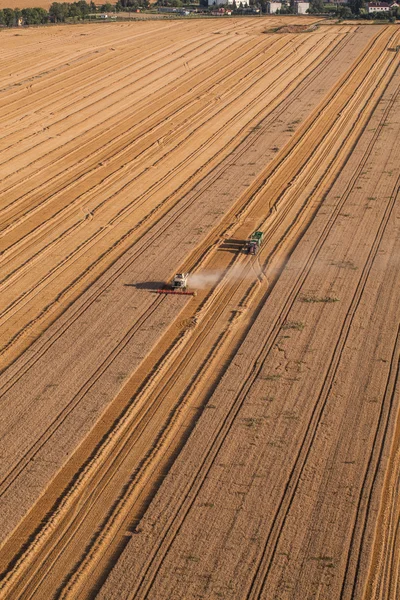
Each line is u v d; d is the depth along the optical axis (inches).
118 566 1492.4
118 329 2308.1
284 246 2832.2
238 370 2089.1
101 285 2576.3
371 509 1610.5
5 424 1900.8
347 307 2397.9
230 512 1611.7
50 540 1567.4
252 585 1444.4
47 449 1812.3
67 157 3799.2
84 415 1926.7
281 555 1503.4
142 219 3085.6
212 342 2235.5
